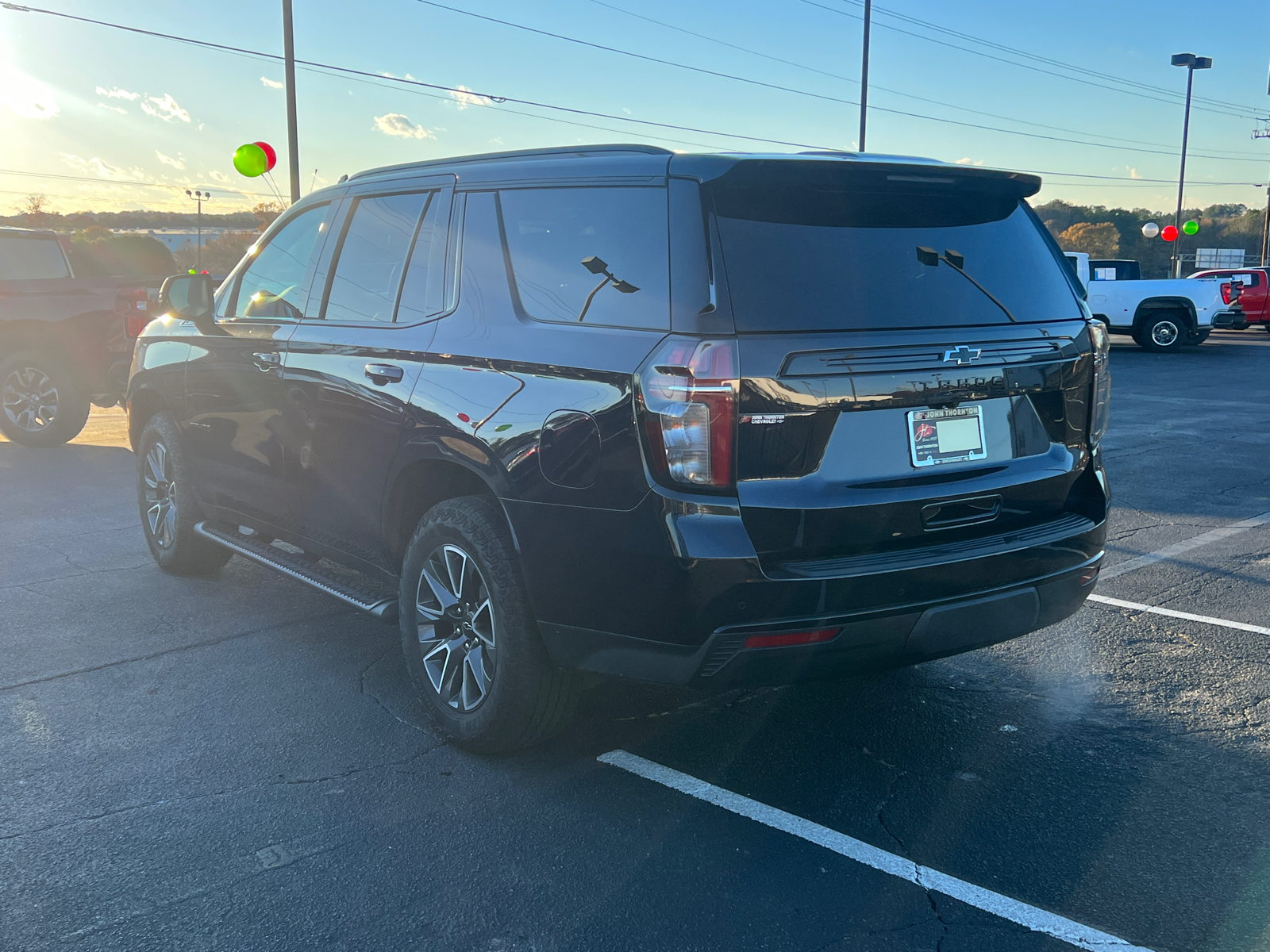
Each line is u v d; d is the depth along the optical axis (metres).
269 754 3.57
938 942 2.52
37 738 3.70
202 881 2.79
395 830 3.06
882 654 3.03
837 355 2.90
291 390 4.33
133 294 10.27
